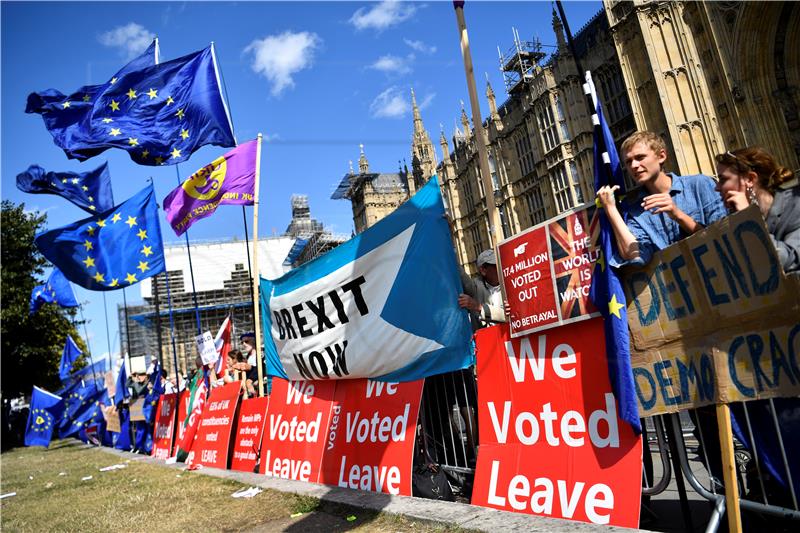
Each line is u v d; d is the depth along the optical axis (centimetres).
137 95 1095
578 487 380
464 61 517
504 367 455
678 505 454
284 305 753
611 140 358
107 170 1388
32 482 1192
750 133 1856
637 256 336
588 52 2806
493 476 443
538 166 3250
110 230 1160
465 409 555
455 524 406
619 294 351
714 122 1995
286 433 762
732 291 291
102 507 722
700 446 340
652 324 339
